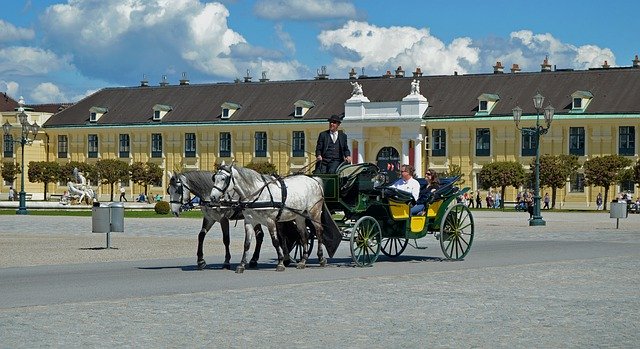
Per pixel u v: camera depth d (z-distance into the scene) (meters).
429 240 39.00
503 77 109.00
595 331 15.92
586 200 101.00
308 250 28.00
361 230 27.17
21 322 16.56
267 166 108.69
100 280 23.53
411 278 23.72
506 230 49.69
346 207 26.86
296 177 26.39
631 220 64.50
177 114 119.69
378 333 15.68
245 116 115.81
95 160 123.06
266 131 114.31
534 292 20.97
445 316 17.47
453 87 110.44
